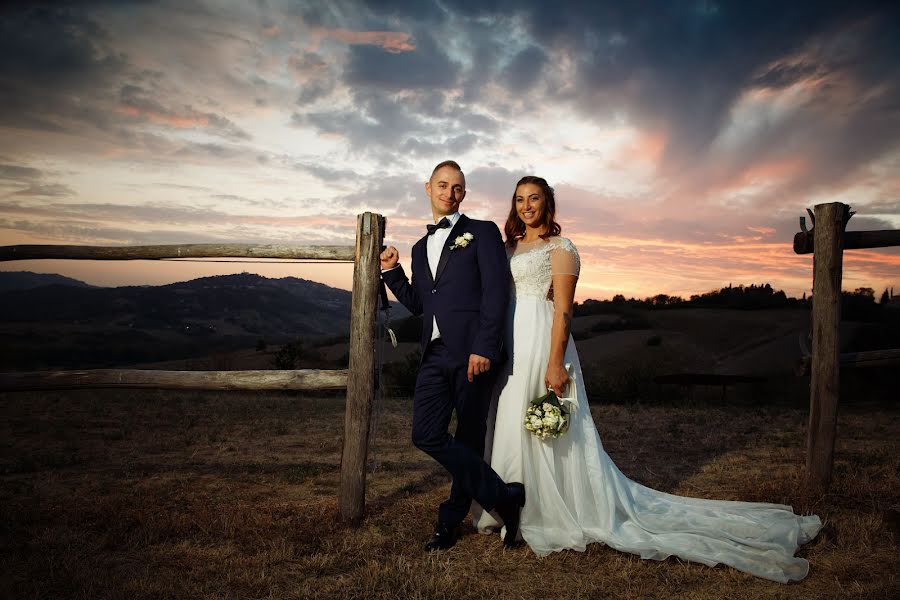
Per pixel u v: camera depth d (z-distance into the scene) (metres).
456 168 3.68
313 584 3.00
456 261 3.55
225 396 13.23
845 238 4.47
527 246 3.86
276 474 5.38
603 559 3.36
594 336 26.94
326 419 9.16
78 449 6.53
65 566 3.10
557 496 3.58
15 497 4.50
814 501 4.15
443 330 3.48
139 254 4.20
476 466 3.42
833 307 4.41
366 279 3.89
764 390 14.14
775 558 3.18
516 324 3.73
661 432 7.78
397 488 4.98
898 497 4.27
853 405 11.12
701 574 3.15
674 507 3.88
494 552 3.49
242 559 3.28
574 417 3.75
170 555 3.35
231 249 4.11
